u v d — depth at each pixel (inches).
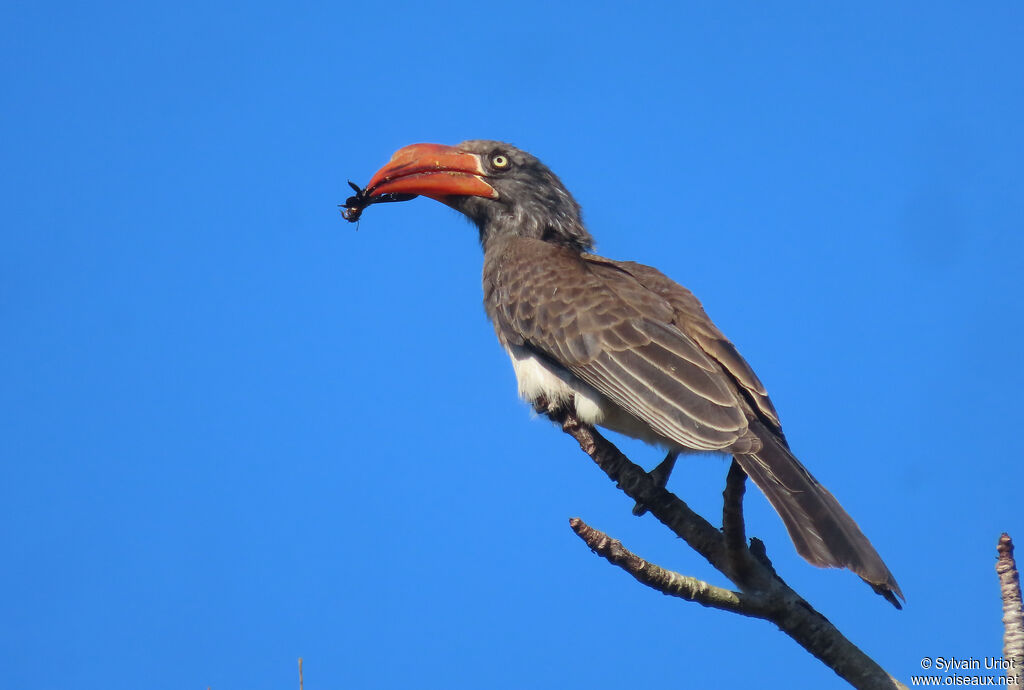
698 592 318.7
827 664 321.4
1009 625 297.9
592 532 315.0
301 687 330.0
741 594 322.3
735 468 313.0
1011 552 303.7
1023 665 292.4
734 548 321.7
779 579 335.6
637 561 315.0
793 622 320.8
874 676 316.2
